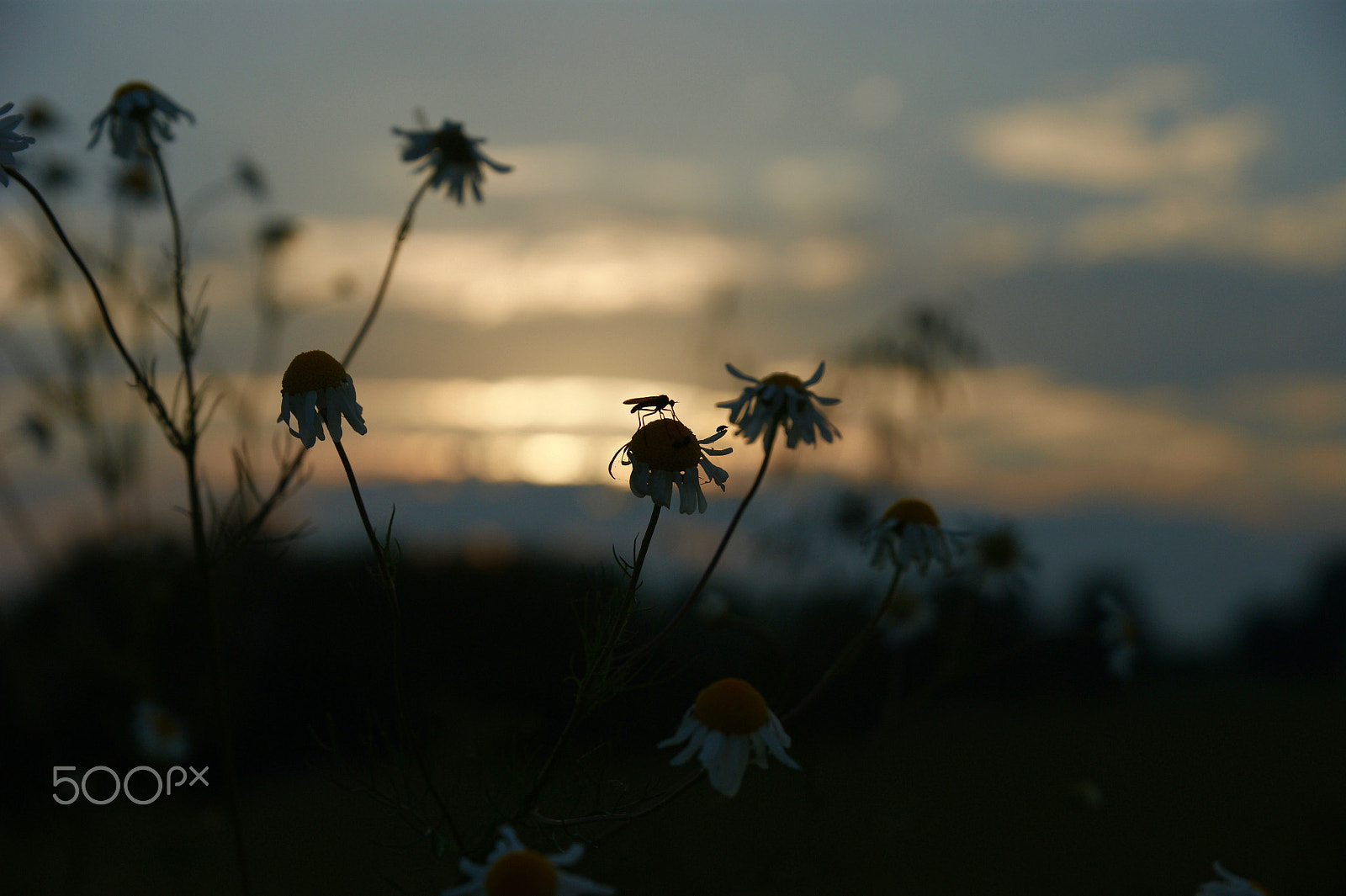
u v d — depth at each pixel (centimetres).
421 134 300
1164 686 906
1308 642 1041
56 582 432
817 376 214
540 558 804
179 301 239
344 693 710
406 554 777
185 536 427
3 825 537
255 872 490
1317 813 563
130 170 396
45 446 412
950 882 454
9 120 202
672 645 495
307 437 187
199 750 530
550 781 211
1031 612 665
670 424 196
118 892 440
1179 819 555
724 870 398
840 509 498
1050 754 685
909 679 682
